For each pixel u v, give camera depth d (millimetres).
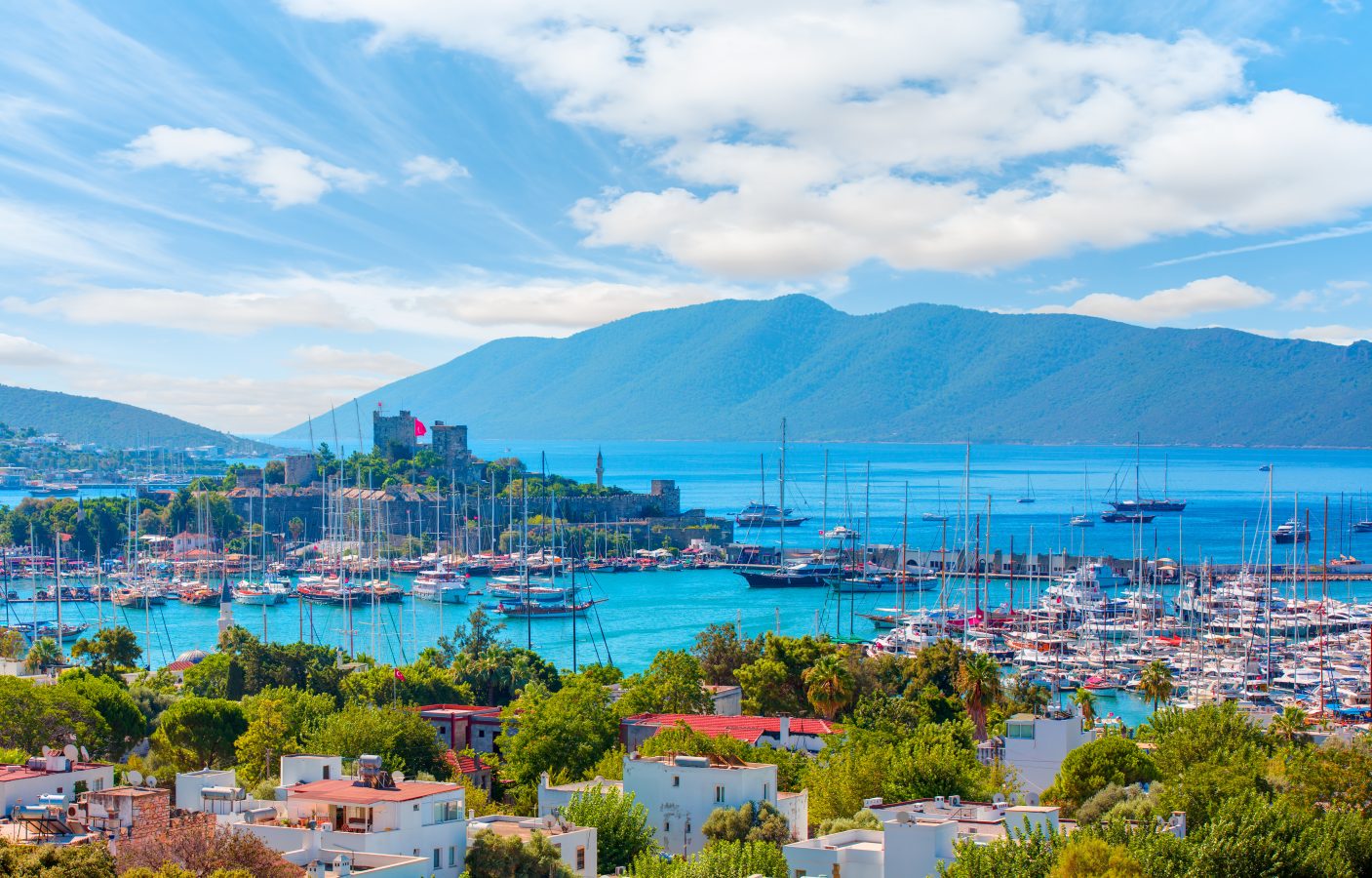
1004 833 119750
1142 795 143000
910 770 152500
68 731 166750
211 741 186250
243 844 100750
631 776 137750
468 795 147750
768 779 136875
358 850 108562
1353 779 146000
